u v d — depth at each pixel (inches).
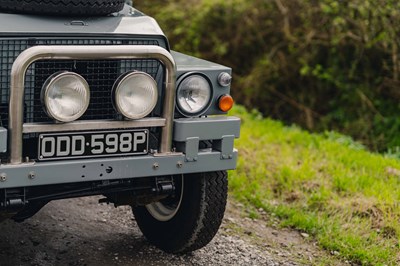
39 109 166.2
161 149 171.8
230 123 177.5
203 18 463.5
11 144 157.9
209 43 466.3
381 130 393.7
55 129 160.9
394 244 211.5
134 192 179.2
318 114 429.4
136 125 167.9
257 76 440.5
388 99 403.5
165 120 170.6
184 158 173.9
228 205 237.9
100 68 169.5
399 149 360.8
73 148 164.4
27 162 159.8
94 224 215.8
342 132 402.9
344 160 281.4
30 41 164.7
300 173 259.6
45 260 190.5
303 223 222.4
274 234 219.0
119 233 210.7
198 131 174.2
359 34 397.4
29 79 164.1
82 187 173.5
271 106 444.8
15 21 166.4
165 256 198.1
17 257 191.2
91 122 163.9
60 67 166.6
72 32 167.6
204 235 191.0
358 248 206.2
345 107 416.8
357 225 221.0
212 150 178.7
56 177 162.1
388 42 390.9
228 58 463.8
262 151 292.0
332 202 235.6
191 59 186.9
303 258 204.1
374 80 405.7
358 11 396.8
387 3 386.6
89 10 172.7
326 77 410.6
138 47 163.8
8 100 161.8
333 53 415.8
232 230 218.7
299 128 380.2
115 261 192.7
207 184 186.1
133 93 166.6
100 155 167.2
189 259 197.2
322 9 403.9
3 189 163.2
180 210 192.4
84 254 195.5
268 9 445.7
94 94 170.6
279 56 438.0
